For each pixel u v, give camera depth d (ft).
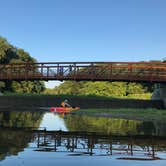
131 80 176.96
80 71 186.19
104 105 210.59
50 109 184.55
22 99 217.77
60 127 95.50
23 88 307.37
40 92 341.21
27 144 60.85
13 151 52.65
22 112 164.55
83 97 224.12
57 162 45.88
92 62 183.62
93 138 72.49
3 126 94.32
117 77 178.50
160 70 179.42
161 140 70.74
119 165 45.16
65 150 55.67
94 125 102.63
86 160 47.75
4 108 198.90
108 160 48.14
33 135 75.56
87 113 162.91
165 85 200.44
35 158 47.93
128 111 164.66
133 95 300.61
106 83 310.86
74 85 348.59
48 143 63.46
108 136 76.59
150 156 51.80
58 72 187.62
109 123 110.22
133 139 71.87
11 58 308.19
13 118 124.47
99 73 182.09
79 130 88.58
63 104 196.34
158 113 152.76
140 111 162.61
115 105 209.67
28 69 197.88
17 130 85.20
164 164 46.37
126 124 107.34
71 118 131.03
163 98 203.51
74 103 216.74
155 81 174.91
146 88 317.42
